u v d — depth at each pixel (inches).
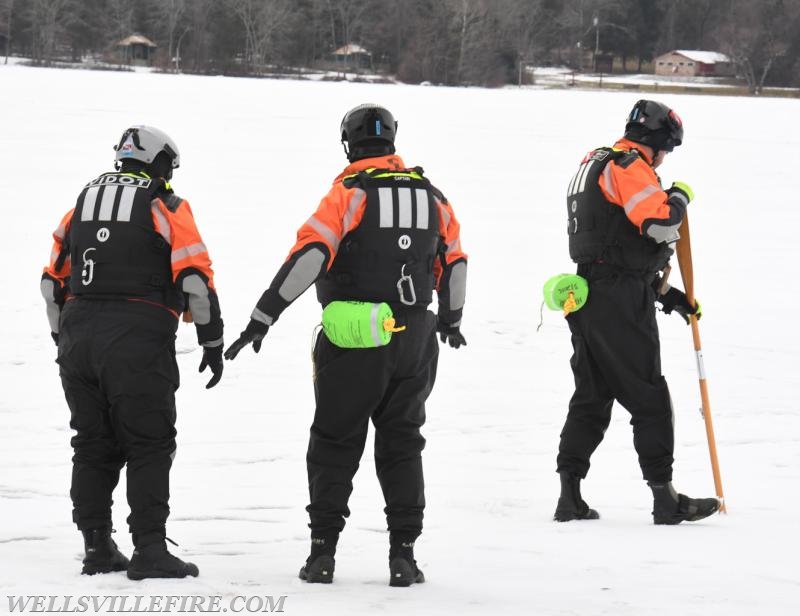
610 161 361.4
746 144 2049.7
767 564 297.9
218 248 918.4
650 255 361.4
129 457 281.0
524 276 869.2
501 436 485.7
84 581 271.4
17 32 6628.9
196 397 524.4
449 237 294.4
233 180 1376.7
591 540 329.7
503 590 272.4
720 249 1039.6
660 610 253.9
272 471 419.8
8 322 648.4
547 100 3105.3
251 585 274.5
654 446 358.3
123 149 294.4
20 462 418.6
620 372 358.6
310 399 531.2
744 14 7721.5
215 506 370.9
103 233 279.9
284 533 341.1
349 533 343.6
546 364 616.7
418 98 3014.3
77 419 283.1
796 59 7421.3
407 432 287.4
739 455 462.9
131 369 275.3
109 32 6761.8
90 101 2428.6
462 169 1601.9
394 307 282.5
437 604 257.3
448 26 6609.3
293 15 6934.1
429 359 290.0
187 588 264.8
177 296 286.0
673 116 370.0
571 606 256.8
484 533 340.2
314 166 1555.1
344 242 282.5
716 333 703.7
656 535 337.1
